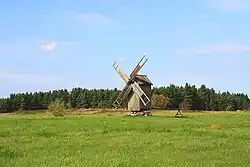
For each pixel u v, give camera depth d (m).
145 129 43.31
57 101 75.69
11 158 23.31
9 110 153.00
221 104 164.00
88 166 20.27
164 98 141.12
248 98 174.12
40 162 21.77
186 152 26.03
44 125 46.72
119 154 24.53
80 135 36.78
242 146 29.41
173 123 52.25
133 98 79.94
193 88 156.50
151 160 22.41
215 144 30.14
